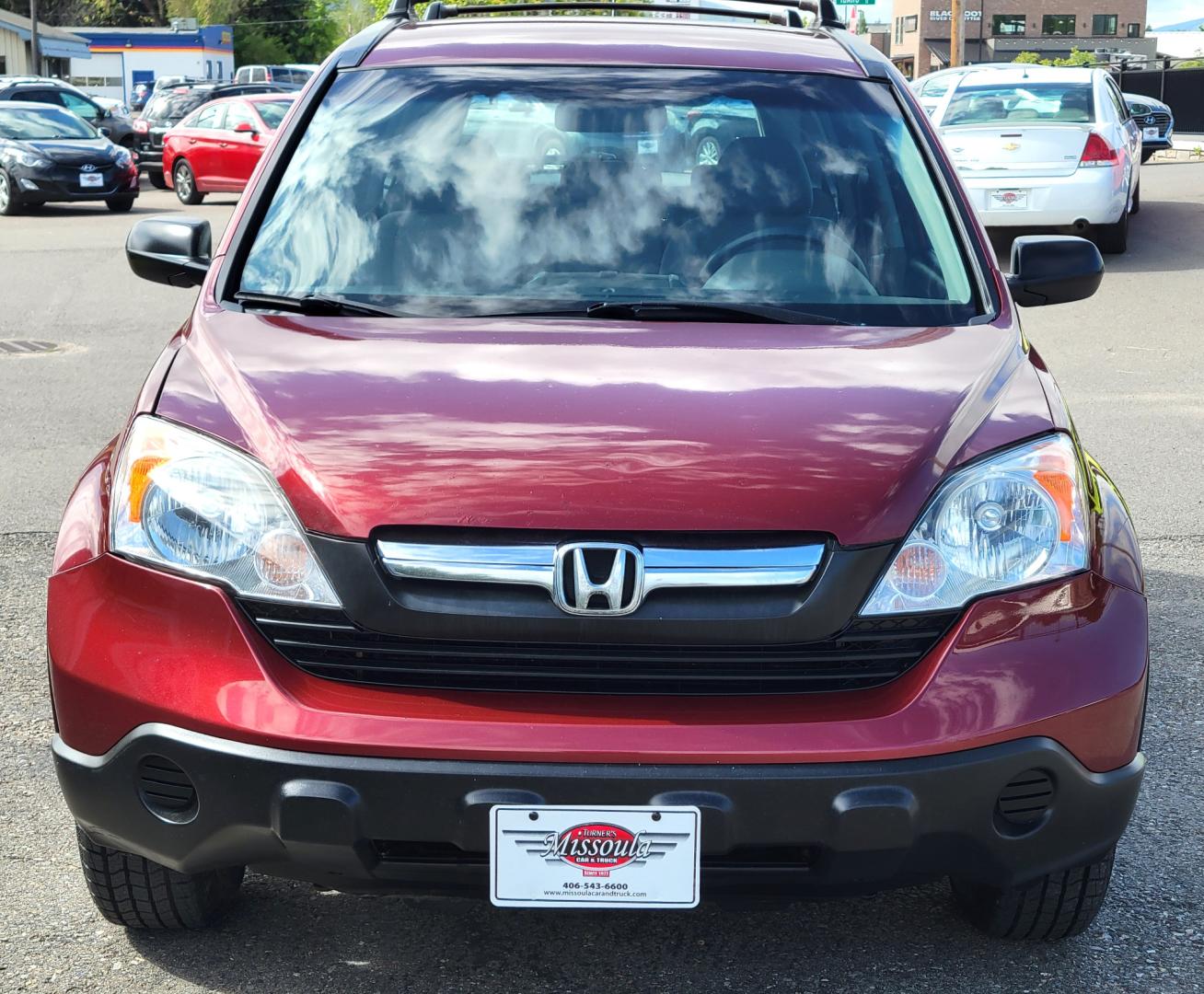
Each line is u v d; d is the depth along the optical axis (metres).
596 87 3.76
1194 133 45.34
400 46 4.00
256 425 2.72
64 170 21.27
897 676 2.56
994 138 13.38
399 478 2.57
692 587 2.50
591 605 2.49
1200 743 4.09
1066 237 3.81
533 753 2.42
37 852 3.42
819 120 3.73
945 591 2.57
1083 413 8.27
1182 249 14.66
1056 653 2.58
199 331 3.16
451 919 3.15
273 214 3.54
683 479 2.56
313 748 2.45
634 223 3.48
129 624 2.62
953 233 3.54
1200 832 3.56
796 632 2.51
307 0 84.31
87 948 3.01
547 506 2.52
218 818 2.52
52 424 7.99
